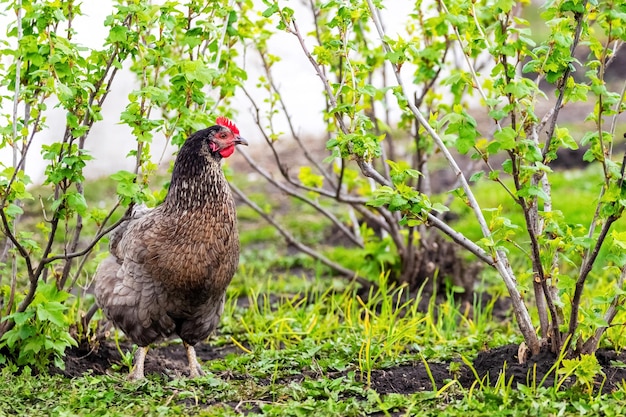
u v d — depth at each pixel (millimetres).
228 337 7203
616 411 4582
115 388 5395
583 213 10578
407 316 7387
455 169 5242
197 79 5609
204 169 5461
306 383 5293
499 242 5109
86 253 5645
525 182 4910
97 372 6176
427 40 7648
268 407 4859
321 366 5844
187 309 5652
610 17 4656
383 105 8398
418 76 7496
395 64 5418
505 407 4664
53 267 6383
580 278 5016
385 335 6598
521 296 5344
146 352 5949
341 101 7031
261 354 6297
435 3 7332
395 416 4777
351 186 8367
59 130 13117
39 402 5129
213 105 6895
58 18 5312
